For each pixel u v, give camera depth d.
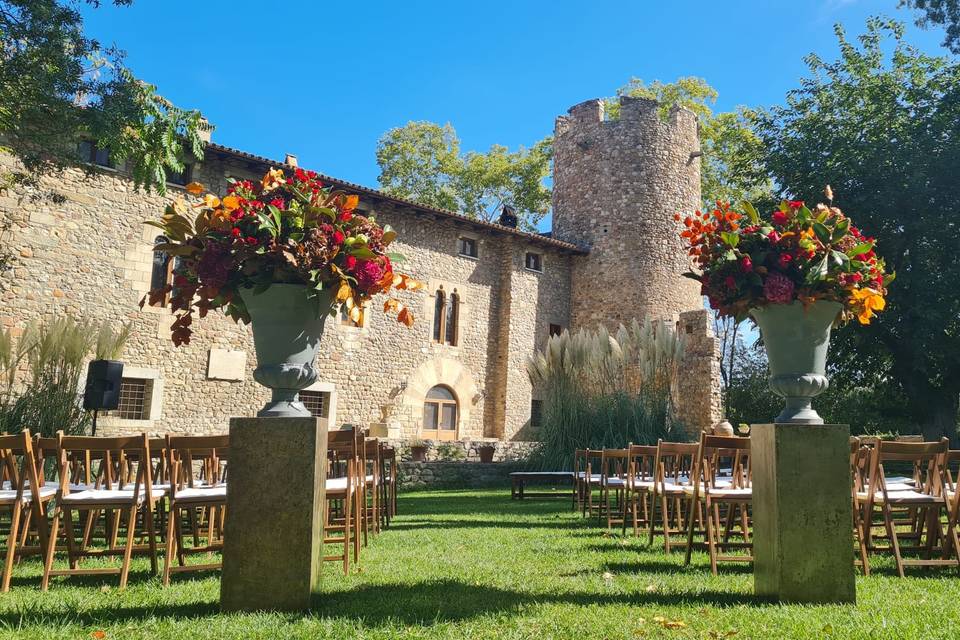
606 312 19.83
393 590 3.53
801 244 3.52
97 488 4.53
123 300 12.77
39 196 10.41
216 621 2.87
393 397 16.34
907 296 14.12
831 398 21.41
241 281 3.37
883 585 3.71
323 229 3.36
